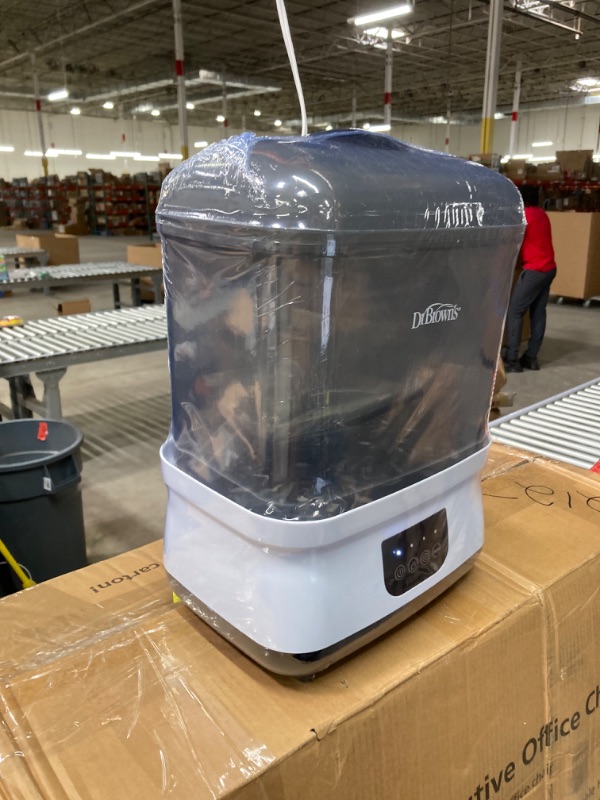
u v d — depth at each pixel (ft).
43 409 9.82
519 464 4.15
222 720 2.07
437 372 2.36
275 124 69.10
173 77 44.96
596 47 41.55
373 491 2.18
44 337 9.66
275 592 2.05
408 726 2.25
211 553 2.30
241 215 1.90
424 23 36.17
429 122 67.15
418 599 2.45
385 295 2.05
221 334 2.11
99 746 1.98
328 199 1.79
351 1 32.65
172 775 1.87
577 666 2.95
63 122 68.23
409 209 2.01
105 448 11.03
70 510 6.36
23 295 25.99
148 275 18.95
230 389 2.11
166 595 2.84
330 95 60.54
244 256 1.92
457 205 2.19
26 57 46.80
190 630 2.56
